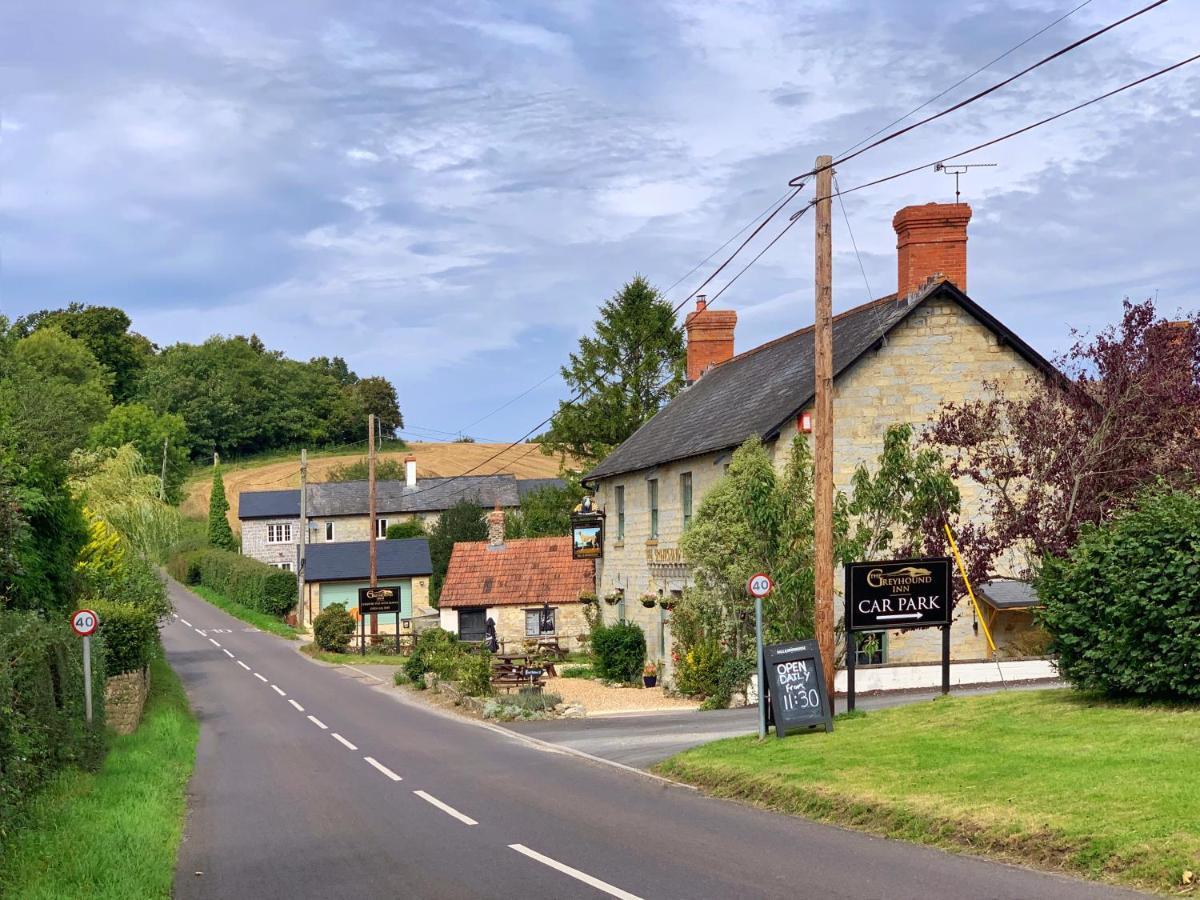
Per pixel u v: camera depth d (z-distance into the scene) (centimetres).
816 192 1861
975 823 1070
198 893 1101
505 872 1102
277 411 12988
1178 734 1280
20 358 7894
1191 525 1413
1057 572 1647
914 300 2814
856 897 909
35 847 1176
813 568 2577
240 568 7438
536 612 4841
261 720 2925
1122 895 853
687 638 2998
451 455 11800
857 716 1831
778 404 2902
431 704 3197
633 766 1811
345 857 1236
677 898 951
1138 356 2473
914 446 2694
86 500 3853
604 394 6197
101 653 2253
